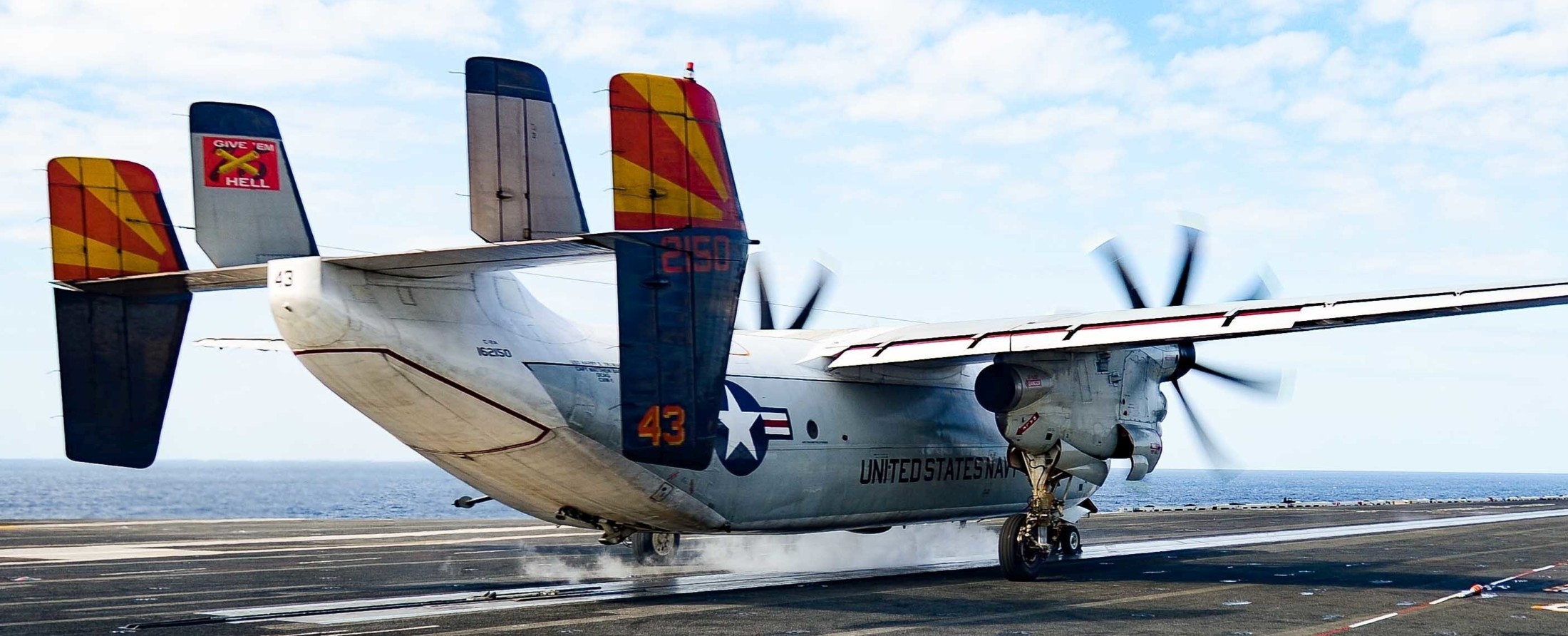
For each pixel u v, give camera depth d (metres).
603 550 22.62
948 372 19.11
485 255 11.09
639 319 11.07
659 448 11.07
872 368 17.78
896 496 17.83
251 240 12.34
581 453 13.71
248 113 12.52
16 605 13.15
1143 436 17.66
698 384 11.45
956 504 19.06
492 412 12.89
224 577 16.70
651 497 14.53
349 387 12.20
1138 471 17.62
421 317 12.27
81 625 11.52
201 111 12.27
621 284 10.98
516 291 13.66
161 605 13.22
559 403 13.32
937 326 17.08
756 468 15.50
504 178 11.24
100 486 148.25
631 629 11.40
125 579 16.25
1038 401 16.62
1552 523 34.53
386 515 69.88
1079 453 17.08
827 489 16.64
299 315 11.35
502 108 11.30
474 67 11.22
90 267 12.33
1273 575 17.97
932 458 18.31
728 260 11.86
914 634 11.25
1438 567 19.50
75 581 15.89
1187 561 20.59
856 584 16.17
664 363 11.20
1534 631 11.89
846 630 11.43
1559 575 18.02
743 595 14.59
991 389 16.48
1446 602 14.34
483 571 17.94
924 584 16.25
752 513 15.76
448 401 12.57
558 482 14.20
